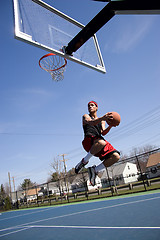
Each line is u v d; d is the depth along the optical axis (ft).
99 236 12.75
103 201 38.60
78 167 8.29
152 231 11.58
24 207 77.56
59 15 14.35
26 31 11.70
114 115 7.43
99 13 9.53
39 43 11.96
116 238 11.45
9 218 42.29
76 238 13.41
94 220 19.54
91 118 8.00
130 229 13.10
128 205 25.52
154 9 7.07
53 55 19.30
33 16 12.55
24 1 12.45
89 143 7.84
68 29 14.39
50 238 14.98
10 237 17.97
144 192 38.09
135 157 40.11
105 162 7.87
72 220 22.33
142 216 16.90
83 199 52.80
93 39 16.22
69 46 12.59
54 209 43.16
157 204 21.83
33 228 21.50
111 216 19.90
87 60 14.62
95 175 8.00
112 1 8.61
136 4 7.41
